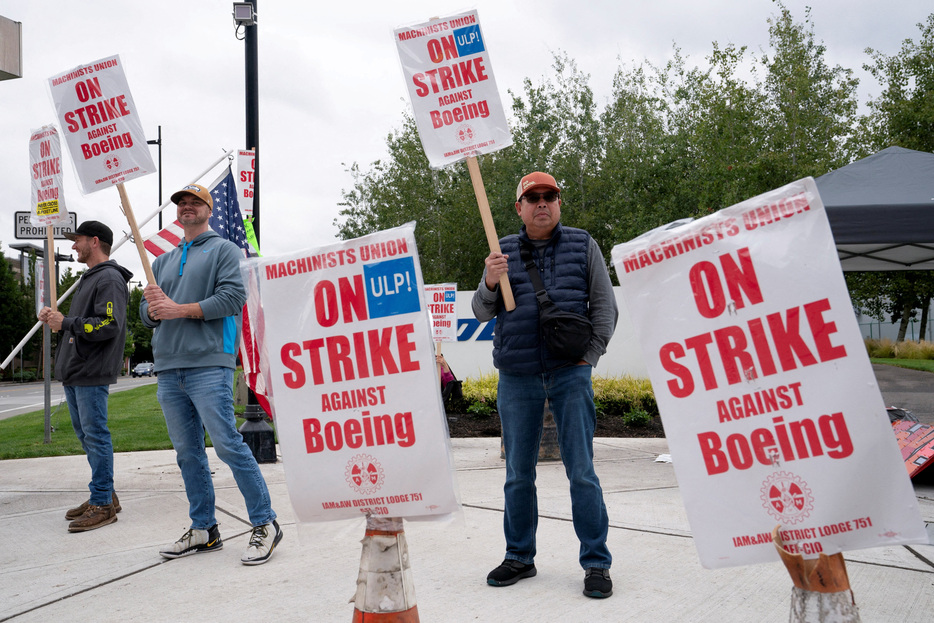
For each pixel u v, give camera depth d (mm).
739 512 1702
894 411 6254
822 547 1639
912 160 5926
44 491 5664
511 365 3158
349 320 2031
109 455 4551
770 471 1679
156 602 3033
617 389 10250
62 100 3760
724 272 1728
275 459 7020
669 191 25188
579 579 3217
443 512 1969
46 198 4652
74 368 4406
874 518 1608
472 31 3107
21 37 9602
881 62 27125
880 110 26859
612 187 27250
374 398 2002
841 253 7578
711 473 1725
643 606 2848
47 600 3100
